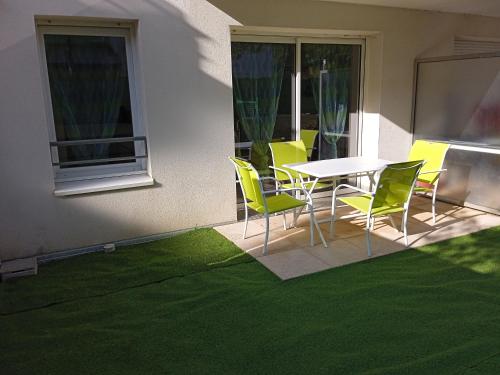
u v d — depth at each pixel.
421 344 2.50
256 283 3.33
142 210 4.24
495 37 6.16
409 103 5.70
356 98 5.73
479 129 4.96
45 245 3.89
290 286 3.27
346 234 4.36
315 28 4.74
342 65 5.52
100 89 4.14
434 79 5.42
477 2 5.00
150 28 3.96
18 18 3.48
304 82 5.31
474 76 4.92
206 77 4.30
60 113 4.03
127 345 2.58
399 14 5.29
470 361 2.33
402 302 2.98
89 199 3.99
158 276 3.51
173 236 4.41
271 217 4.98
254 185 3.78
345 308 2.93
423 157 4.89
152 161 4.20
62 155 4.10
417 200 5.62
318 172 3.98
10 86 3.54
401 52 5.45
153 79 4.06
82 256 3.97
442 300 3.00
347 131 5.78
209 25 4.21
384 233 4.37
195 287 3.31
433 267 3.54
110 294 3.23
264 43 4.98
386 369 2.28
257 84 5.04
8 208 3.71
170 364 2.39
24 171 3.71
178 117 4.24
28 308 3.05
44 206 3.83
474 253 3.81
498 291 3.11
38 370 2.38
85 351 2.54
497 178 4.82
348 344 2.52
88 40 4.01
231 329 2.72
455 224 4.61
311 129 5.49
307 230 4.50
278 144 4.95
